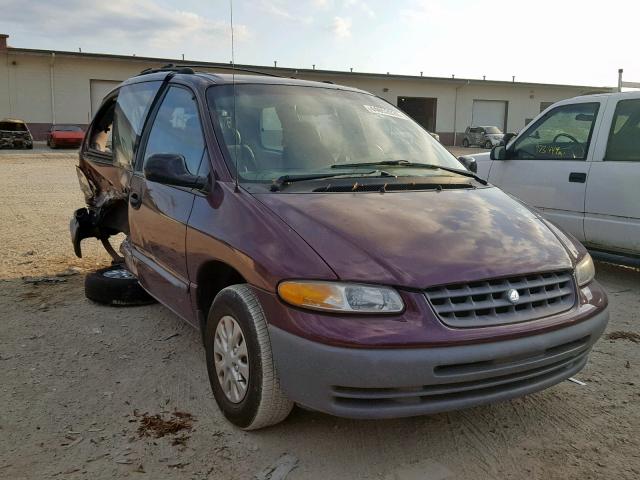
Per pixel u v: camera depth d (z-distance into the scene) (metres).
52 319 4.94
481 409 3.50
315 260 2.77
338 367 2.59
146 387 3.72
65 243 7.85
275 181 3.43
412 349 2.57
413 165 4.11
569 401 3.62
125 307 5.21
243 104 3.98
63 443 3.09
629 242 5.95
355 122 4.31
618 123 6.15
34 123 39.31
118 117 5.24
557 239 3.38
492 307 2.77
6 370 3.96
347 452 3.02
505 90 49.56
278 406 2.96
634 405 3.58
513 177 7.15
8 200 11.89
